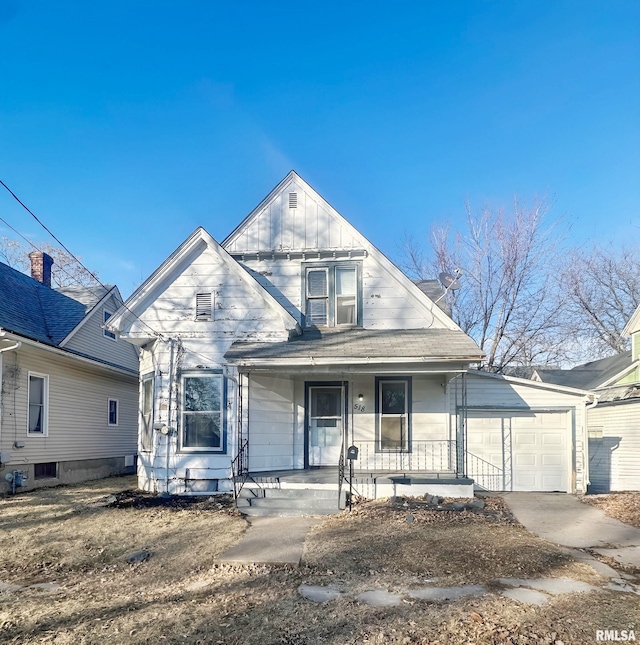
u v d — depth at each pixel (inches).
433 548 307.9
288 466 523.5
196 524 377.1
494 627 200.5
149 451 532.7
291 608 221.8
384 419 539.8
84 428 703.1
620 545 323.9
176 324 521.7
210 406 510.3
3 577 274.1
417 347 480.1
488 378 549.0
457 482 463.8
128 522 384.2
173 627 203.8
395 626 202.1
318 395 545.3
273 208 573.0
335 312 553.9
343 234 561.9
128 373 791.7
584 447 538.0
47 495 524.1
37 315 697.0
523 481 541.0
